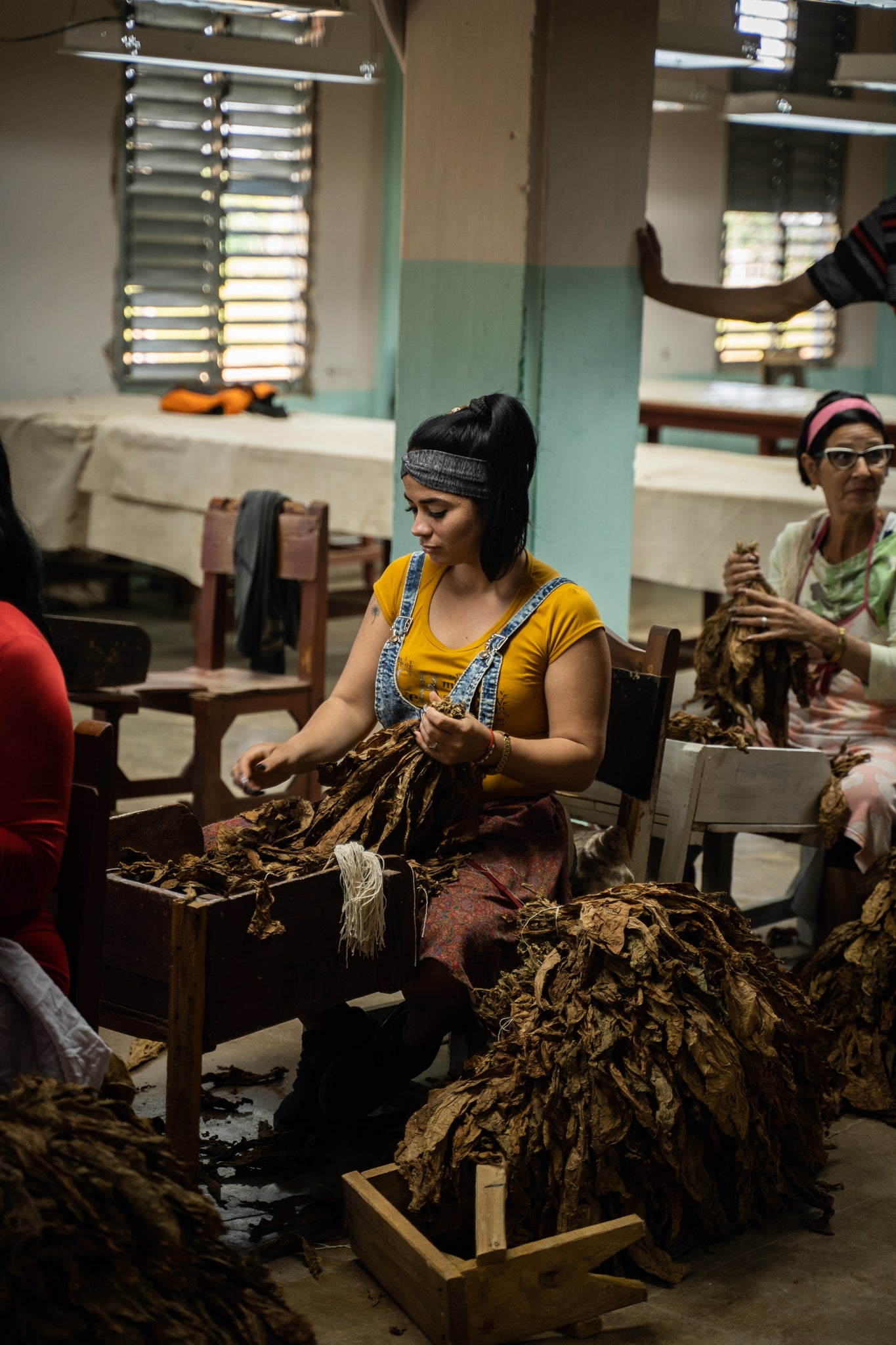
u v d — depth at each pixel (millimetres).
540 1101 2564
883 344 14719
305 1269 2621
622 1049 2598
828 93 8422
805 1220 2842
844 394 4078
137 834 2910
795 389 10930
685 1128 2615
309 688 5152
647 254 4848
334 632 8766
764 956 2895
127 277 9711
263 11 5676
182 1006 2449
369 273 10984
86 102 9289
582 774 3010
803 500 6289
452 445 2982
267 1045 3582
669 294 4848
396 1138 3062
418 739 2887
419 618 3174
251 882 2555
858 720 4020
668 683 3314
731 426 9352
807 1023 2889
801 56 8352
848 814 3723
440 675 3113
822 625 3842
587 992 2625
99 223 9516
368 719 3262
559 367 4645
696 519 6617
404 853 2938
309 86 10250
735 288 4738
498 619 3096
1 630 2150
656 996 2598
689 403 9656
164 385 10008
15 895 2119
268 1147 2971
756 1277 2645
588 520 4848
